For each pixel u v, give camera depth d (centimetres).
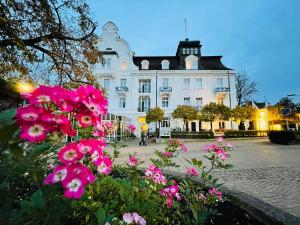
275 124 3709
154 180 200
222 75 3838
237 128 3750
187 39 4225
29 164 117
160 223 197
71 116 110
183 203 259
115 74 3778
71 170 98
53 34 871
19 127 92
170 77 3856
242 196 287
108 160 121
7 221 100
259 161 862
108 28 4016
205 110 3122
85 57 1005
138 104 3794
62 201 107
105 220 119
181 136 2764
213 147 254
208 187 328
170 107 3781
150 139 2770
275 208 242
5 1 712
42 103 104
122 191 167
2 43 734
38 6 797
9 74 846
